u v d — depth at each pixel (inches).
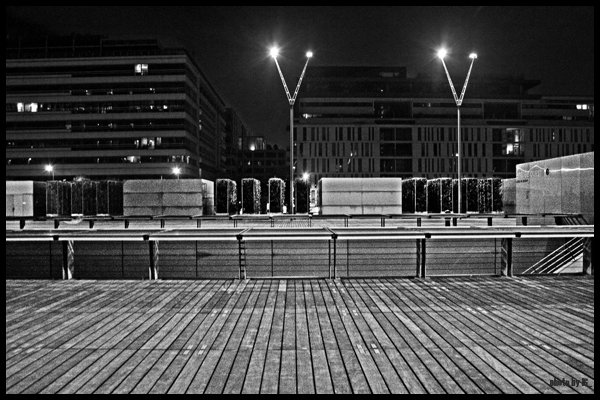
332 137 4126.5
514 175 4183.1
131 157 3870.6
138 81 3865.7
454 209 1475.1
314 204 1567.4
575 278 360.2
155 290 321.7
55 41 3991.1
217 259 443.8
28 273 444.1
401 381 165.5
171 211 1157.1
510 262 369.7
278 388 159.5
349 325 234.7
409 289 322.0
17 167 3870.6
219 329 228.5
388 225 898.1
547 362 183.3
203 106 4562.0
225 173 5846.5
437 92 4320.9
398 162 4148.6
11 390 158.7
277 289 323.6
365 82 4249.5
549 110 4242.1
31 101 3880.4
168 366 180.1
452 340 210.2
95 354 193.6
